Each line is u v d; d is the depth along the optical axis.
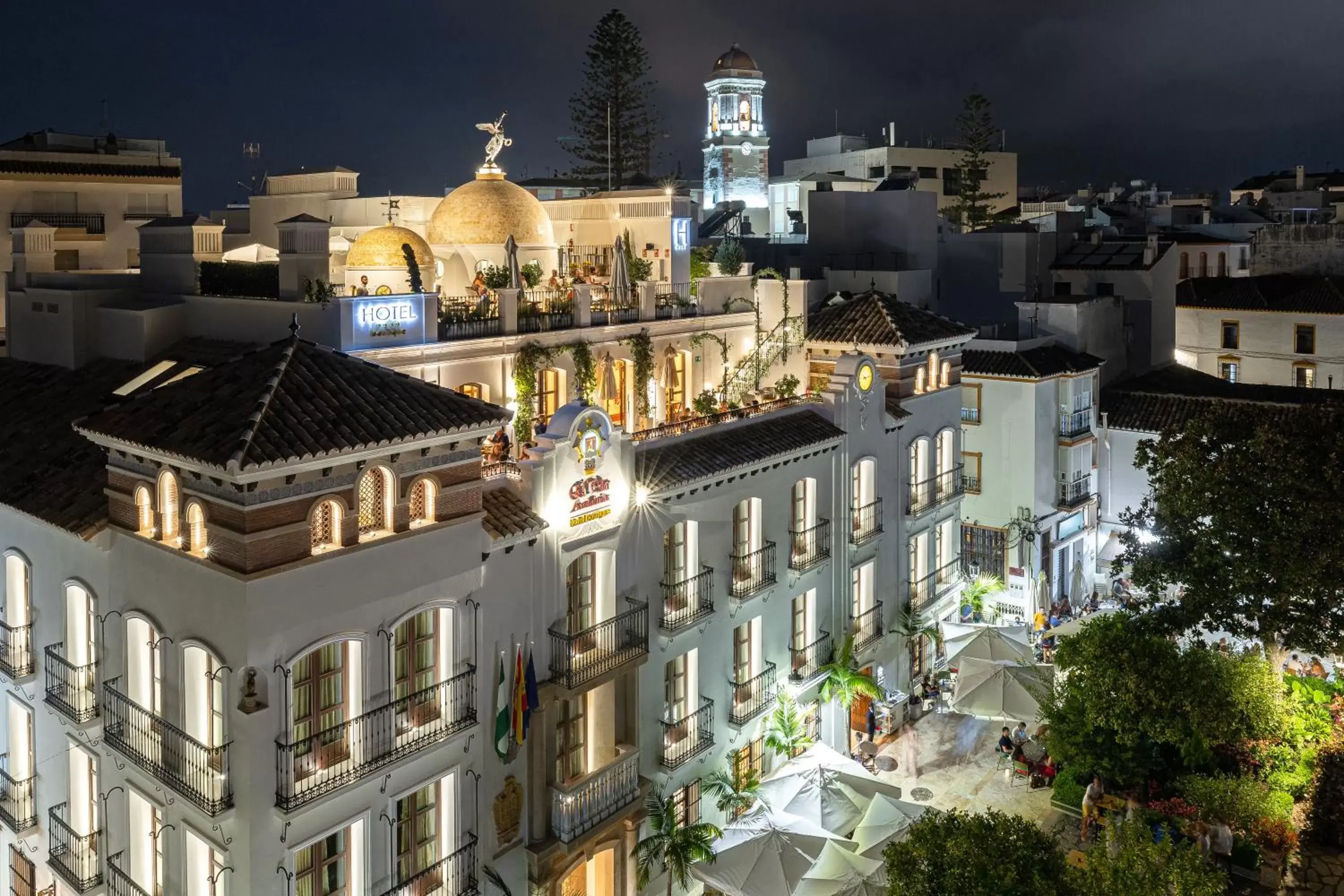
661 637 26.25
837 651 32.81
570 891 24.73
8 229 48.78
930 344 36.53
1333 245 66.94
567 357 30.28
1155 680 29.25
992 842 20.34
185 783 19.19
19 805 24.38
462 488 21.00
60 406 27.00
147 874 21.31
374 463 19.39
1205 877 19.91
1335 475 29.45
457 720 21.17
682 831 25.42
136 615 20.33
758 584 29.09
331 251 36.16
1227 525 31.36
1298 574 29.84
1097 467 49.12
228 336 27.77
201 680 19.41
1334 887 27.23
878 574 35.03
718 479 27.42
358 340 25.05
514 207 34.31
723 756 28.78
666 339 33.88
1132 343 54.91
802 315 37.38
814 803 26.36
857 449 33.28
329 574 18.86
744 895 23.78
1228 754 31.58
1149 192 103.06
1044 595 44.97
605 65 64.31
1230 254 74.94
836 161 100.38
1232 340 63.00
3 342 38.28
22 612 24.28
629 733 25.70
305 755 19.08
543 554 23.17
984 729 36.25
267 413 18.48
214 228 30.97
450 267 33.84
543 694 23.22
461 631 21.33
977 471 45.53
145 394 21.45
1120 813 29.22
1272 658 32.31
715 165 93.81
